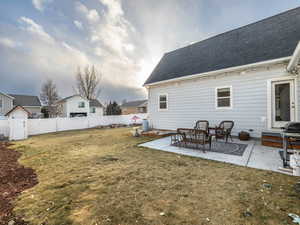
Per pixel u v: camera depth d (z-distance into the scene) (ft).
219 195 8.01
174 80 29.09
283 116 18.93
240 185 9.05
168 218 6.28
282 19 22.77
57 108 86.07
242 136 21.13
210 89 25.41
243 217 6.23
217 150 16.98
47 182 10.25
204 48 31.04
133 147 20.15
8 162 15.37
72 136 33.45
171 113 31.42
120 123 63.10
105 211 6.86
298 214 6.32
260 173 10.75
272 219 6.08
